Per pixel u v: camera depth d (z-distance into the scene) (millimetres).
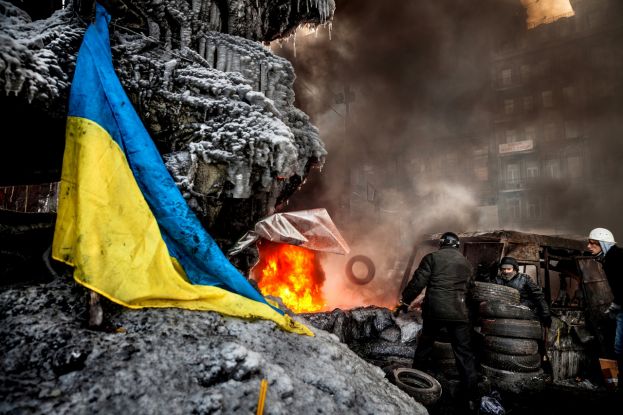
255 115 3375
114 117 2473
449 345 4121
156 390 1679
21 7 3084
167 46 3533
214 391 1732
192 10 4027
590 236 4355
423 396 2998
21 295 2109
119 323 2066
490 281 5164
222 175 3141
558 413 3391
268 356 2270
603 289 4930
